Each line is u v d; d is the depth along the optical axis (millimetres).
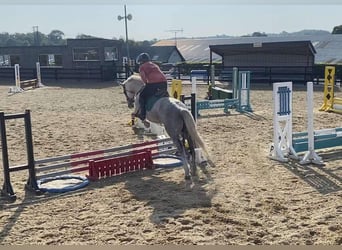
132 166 7820
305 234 5047
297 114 13875
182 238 4961
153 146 8898
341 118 13211
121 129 11680
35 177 6816
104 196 6527
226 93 16484
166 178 7426
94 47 30766
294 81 25734
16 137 10859
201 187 6875
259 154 8898
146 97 7680
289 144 8578
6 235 5160
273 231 5148
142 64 7758
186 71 32281
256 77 26844
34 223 5527
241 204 6059
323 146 8586
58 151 9375
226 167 8008
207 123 12609
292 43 25828
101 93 21453
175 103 7379
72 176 7484
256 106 16188
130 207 6020
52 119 13539
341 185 6879
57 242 4918
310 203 6078
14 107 16609
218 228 5246
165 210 5879
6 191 6559
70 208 6051
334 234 5035
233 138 10469
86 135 10977
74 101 18266
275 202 6105
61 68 30766
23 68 32531
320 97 18750
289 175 7445
